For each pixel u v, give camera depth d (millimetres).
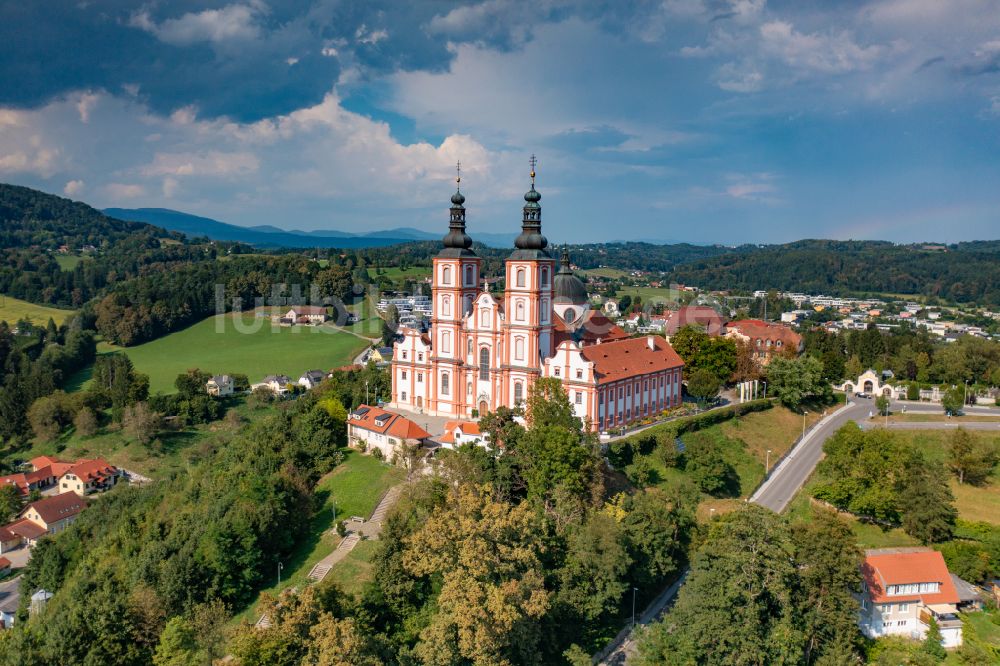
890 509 117375
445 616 73062
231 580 97188
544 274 133250
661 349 156875
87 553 121250
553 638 82188
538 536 87688
